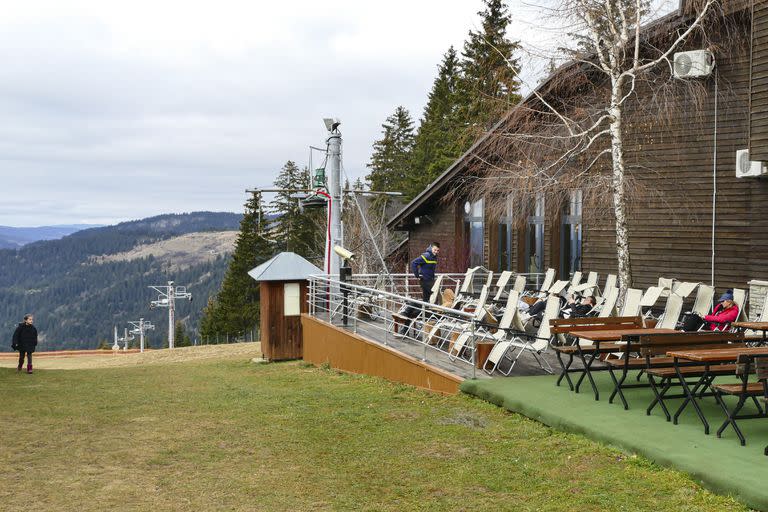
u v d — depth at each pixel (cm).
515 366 1158
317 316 1916
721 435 733
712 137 1593
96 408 1177
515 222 1817
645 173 1709
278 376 1645
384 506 635
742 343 855
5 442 904
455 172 2219
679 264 1669
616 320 993
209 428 965
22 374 1930
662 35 1570
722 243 1582
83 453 840
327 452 815
